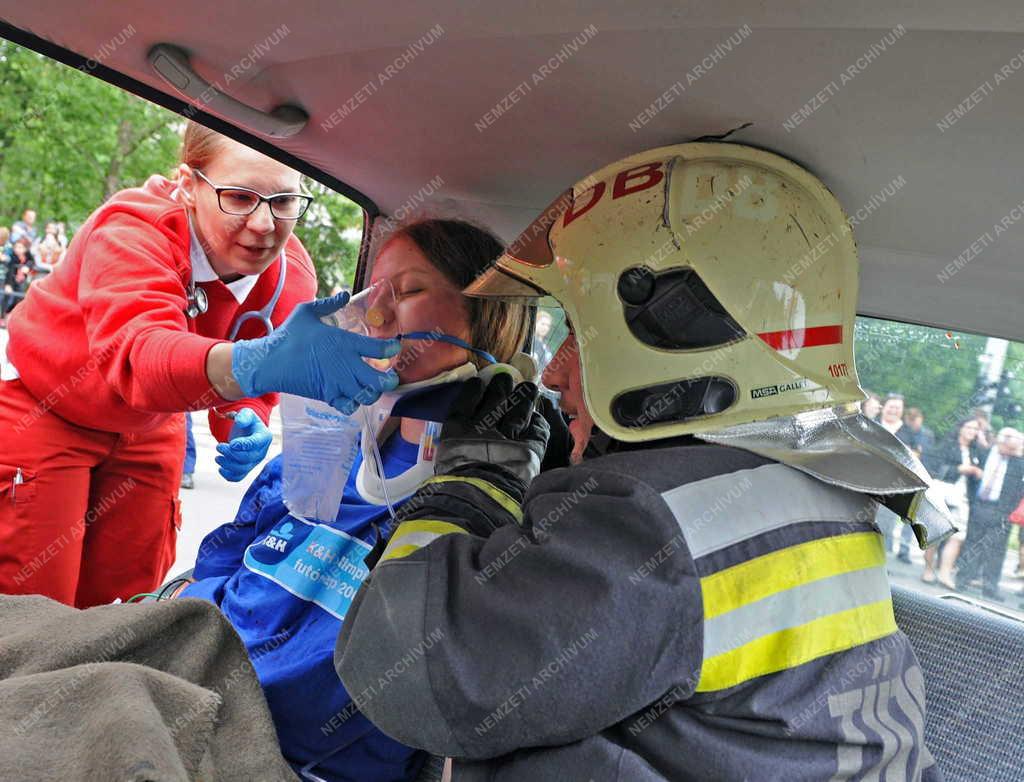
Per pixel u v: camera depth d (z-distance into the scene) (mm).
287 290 2230
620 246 1135
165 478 2270
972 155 1070
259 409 2262
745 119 1121
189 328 1976
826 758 951
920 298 1628
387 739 1416
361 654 1019
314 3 1080
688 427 1056
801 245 1124
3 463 1960
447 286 1531
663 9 910
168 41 1265
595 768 933
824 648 976
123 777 943
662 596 911
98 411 1947
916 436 1920
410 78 1264
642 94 1126
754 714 926
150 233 1828
